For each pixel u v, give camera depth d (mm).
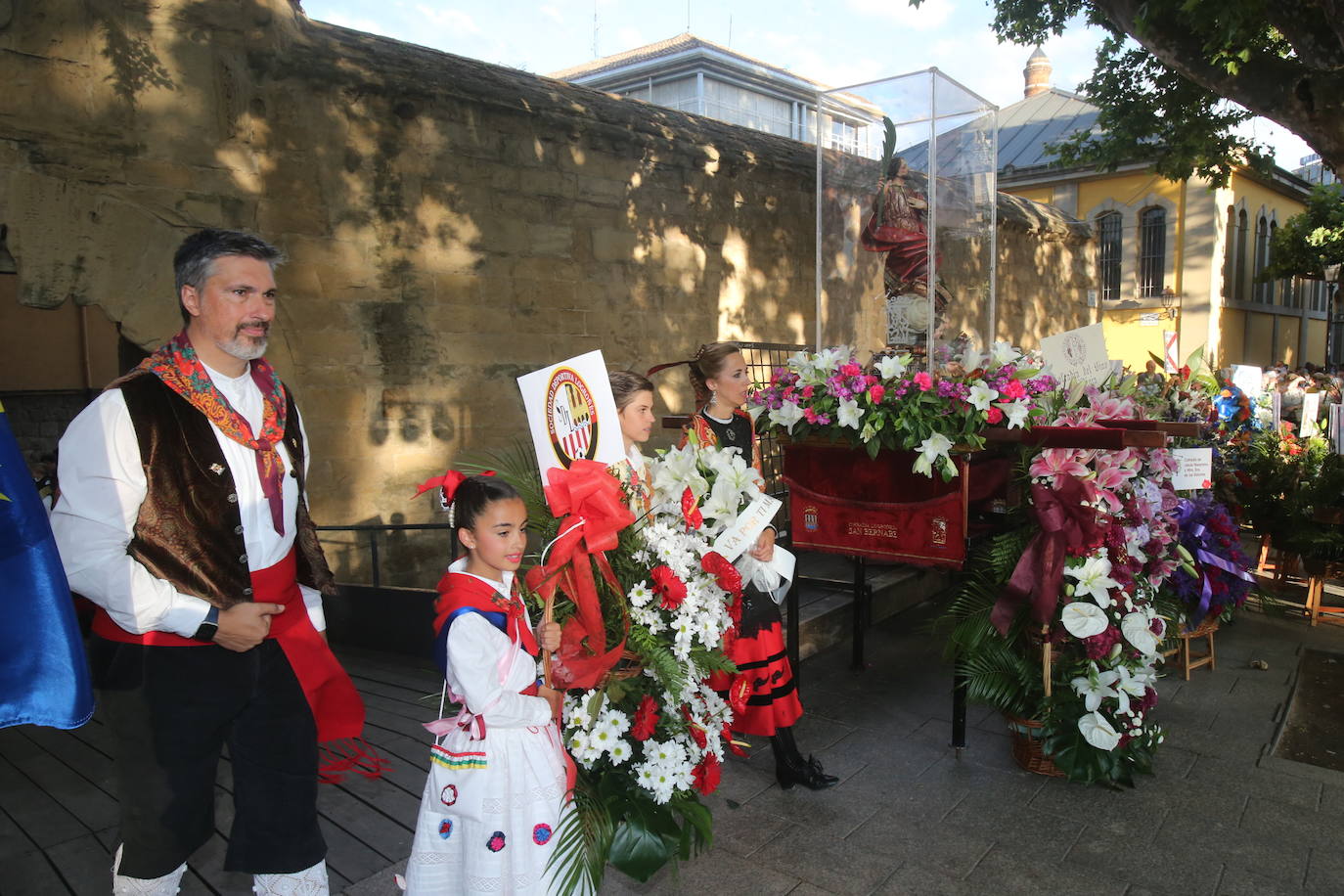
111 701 2205
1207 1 5758
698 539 2809
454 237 6301
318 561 2541
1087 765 3586
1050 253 13469
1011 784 3721
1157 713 4488
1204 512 4914
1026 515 3818
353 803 3465
